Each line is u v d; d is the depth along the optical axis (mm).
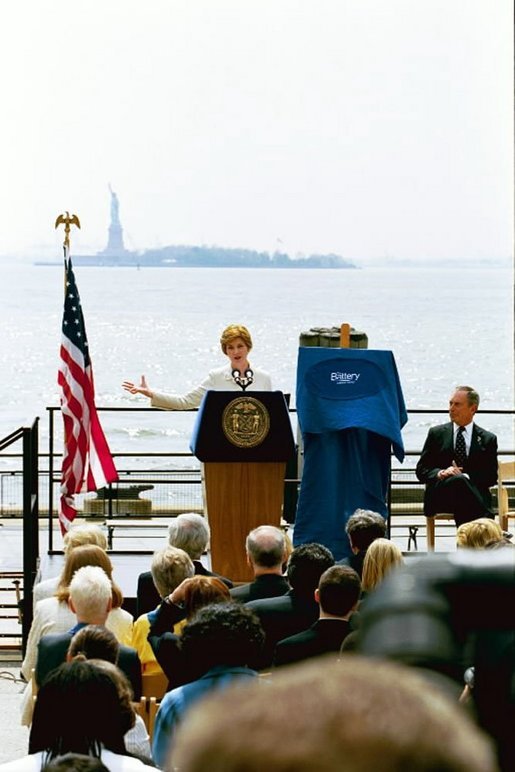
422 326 139375
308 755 782
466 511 11531
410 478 23766
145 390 10742
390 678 843
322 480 10867
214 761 788
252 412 10180
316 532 10867
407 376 106688
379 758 784
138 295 155000
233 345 10734
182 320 136875
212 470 10297
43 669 6508
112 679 4164
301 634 6164
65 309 13508
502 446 76938
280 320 142875
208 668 5008
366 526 8594
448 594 1075
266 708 811
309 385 10891
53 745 4059
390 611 1061
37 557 13055
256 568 7777
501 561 1111
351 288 167125
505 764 1029
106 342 113375
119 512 16594
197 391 10812
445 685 993
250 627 5066
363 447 10844
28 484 11836
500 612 1057
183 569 7520
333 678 839
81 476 13438
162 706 5000
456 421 11938
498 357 114562
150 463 52281
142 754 5598
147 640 6984
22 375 95875
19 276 160000
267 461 10250
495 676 1037
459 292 165125
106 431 59125
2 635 12289
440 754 792
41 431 58688
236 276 179500
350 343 12102
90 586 6578
